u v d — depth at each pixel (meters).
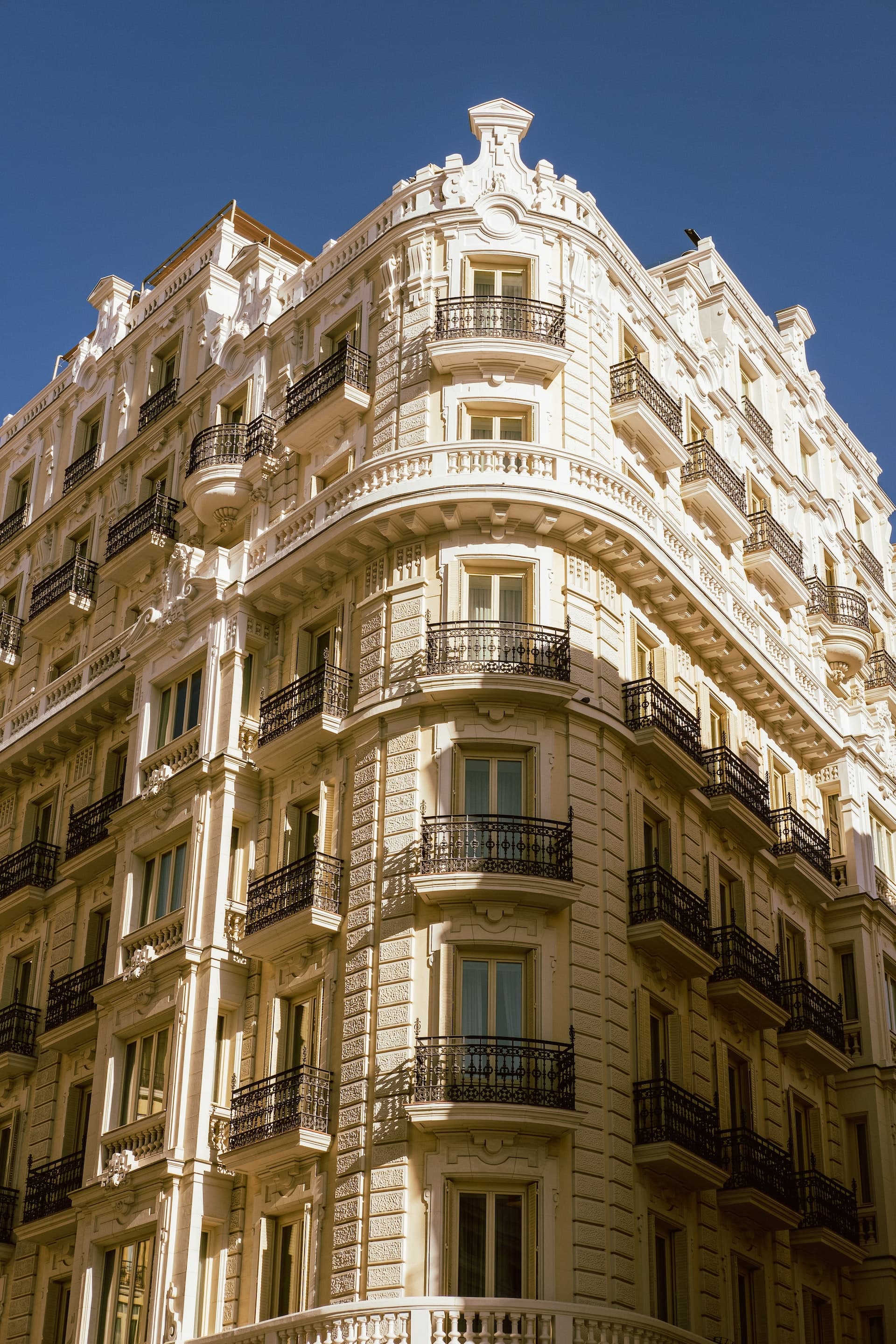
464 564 37.06
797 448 52.88
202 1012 36.16
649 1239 32.56
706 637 41.53
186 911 37.59
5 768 47.81
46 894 44.50
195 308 49.97
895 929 47.44
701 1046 36.78
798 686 45.66
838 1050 42.31
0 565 54.59
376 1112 32.06
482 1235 30.84
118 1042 38.31
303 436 41.75
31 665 50.41
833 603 49.91
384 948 33.59
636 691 37.69
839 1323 39.97
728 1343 34.41
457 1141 31.22
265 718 38.94
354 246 44.06
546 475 37.53
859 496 58.06
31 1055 42.41
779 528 47.22
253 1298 33.00
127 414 51.09
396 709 35.78
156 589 46.00
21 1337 38.28
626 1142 32.78
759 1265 36.88
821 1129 41.91
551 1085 31.88
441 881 33.09
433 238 41.28
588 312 40.97
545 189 42.03
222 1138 35.00
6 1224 40.22
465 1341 28.38
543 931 33.44
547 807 34.69
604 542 37.84
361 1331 28.73
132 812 40.53
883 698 53.31
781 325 56.25
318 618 39.47
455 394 39.03
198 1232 33.97
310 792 37.31
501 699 35.31
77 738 45.97
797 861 42.78
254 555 41.41
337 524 38.16
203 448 44.38
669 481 42.88
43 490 53.94
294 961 35.72
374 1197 31.27
